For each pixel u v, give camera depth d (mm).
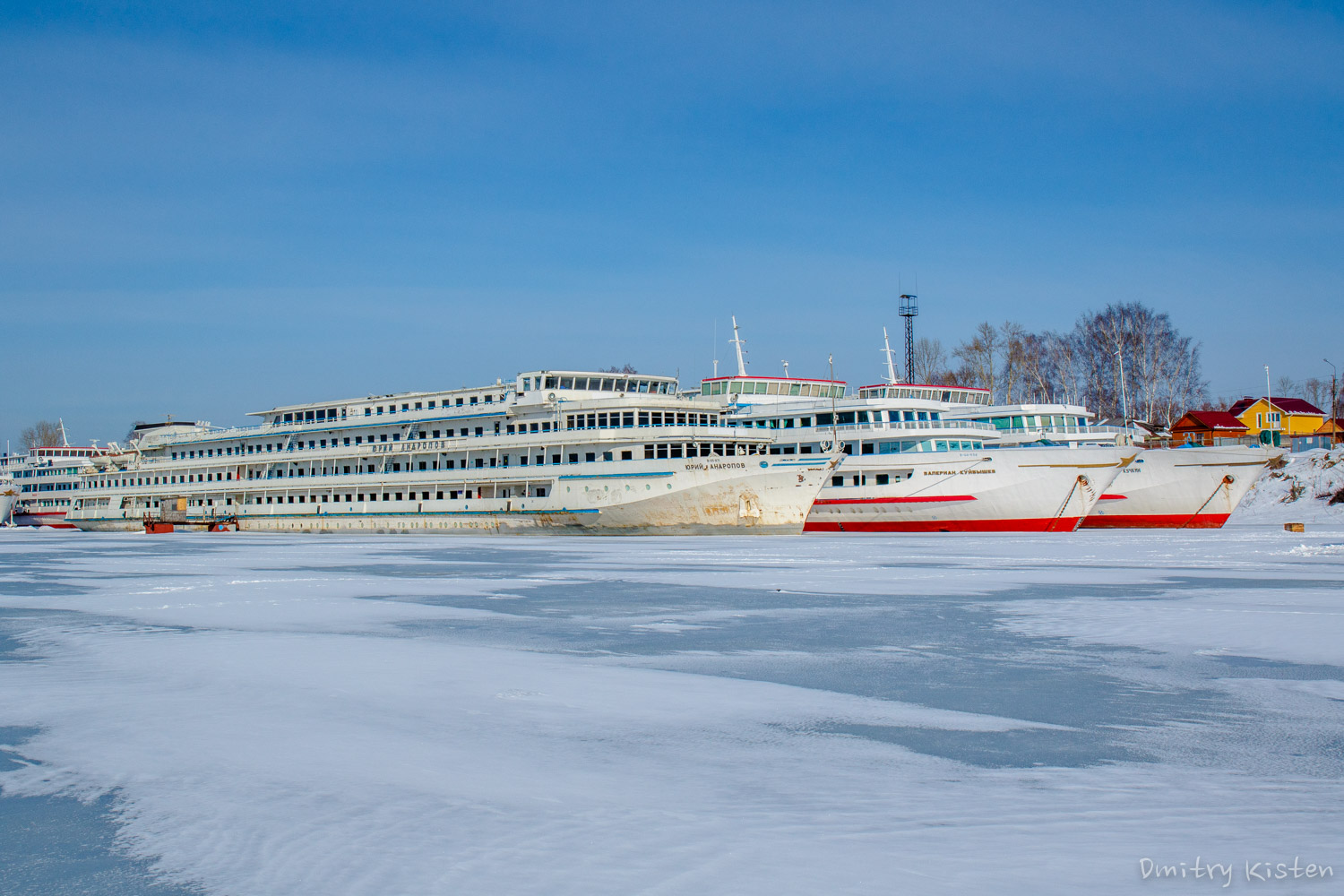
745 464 72500
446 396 88062
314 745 15672
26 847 11641
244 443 105938
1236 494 78062
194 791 13477
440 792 13375
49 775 14195
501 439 82125
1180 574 41125
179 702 18531
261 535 95500
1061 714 17703
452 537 83250
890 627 27984
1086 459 75188
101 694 19219
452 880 10500
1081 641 25250
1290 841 11375
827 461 72188
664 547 62969
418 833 11867
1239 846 11258
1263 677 20578
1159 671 21359
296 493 99000
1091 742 15875
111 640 26031
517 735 16312
